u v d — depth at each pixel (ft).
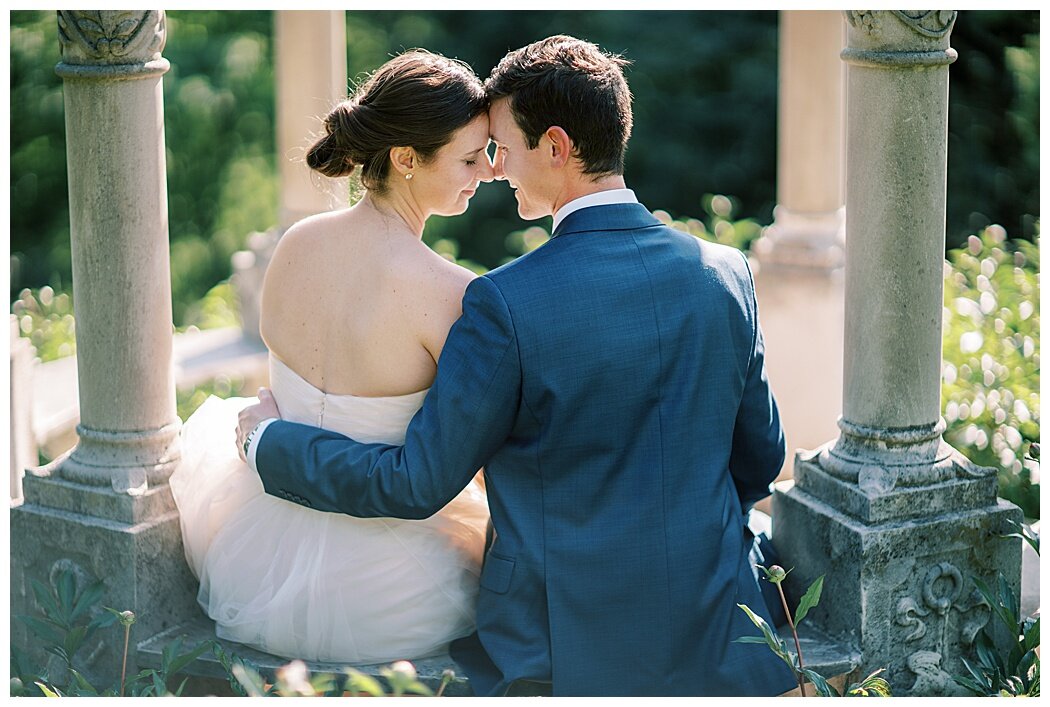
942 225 10.05
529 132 9.24
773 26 37.40
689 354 9.31
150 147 10.13
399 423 9.77
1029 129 24.45
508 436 9.43
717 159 38.04
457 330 9.21
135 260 10.24
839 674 9.89
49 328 22.16
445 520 10.18
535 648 9.38
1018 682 9.98
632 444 9.32
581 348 9.02
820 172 18.56
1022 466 14.65
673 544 9.36
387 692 9.72
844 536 10.11
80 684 9.49
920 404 10.23
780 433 10.23
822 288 18.61
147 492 10.41
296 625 9.90
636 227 9.38
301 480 9.53
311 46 20.29
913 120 9.73
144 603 10.33
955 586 10.30
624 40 37.81
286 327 9.95
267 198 35.63
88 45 9.78
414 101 9.23
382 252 9.59
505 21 37.91
